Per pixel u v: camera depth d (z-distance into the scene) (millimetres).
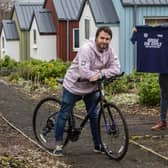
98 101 8047
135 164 7684
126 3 24953
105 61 7816
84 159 8000
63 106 8117
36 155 8102
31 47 37312
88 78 7688
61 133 8211
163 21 25656
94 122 8172
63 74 21125
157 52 10016
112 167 7531
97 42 7730
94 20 25500
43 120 8867
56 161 7820
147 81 14445
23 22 40000
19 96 17016
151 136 9406
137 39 10297
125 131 7613
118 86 16234
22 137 9789
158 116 12125
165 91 9906
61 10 34000
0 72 27734
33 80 21750
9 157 7625
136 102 14219
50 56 35125
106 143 8031
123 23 25281
